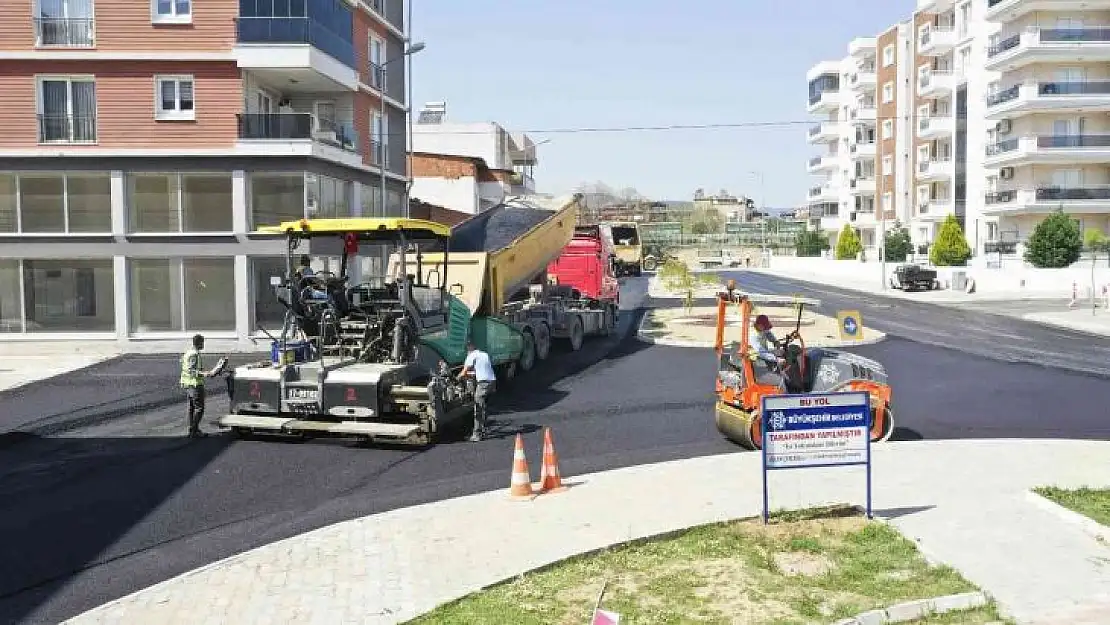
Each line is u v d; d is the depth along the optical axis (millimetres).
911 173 74812
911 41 75000
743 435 13633
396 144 40250
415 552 9039
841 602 7543
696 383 20141
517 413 16891
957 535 9281
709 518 9961
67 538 9938
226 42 28391
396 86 40500
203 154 28359
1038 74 56938
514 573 8336
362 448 14203
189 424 15867
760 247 126438
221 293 28906
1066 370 22391
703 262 110562
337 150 30984
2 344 28281
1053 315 37250
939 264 59219
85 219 28578
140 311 28781
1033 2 55125
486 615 7344
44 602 8133
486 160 64312
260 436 15039
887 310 41031
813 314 36344
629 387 19734
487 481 12070
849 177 88125
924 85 70438
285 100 33406
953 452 13156
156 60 28250
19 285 28609
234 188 28594
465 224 22438
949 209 67625
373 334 14953
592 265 29031
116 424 16266
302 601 7797
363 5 35469
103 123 28266
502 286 20438
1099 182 57281
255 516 10664
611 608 7453
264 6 28406
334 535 9641
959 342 28375
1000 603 7508
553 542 9234
